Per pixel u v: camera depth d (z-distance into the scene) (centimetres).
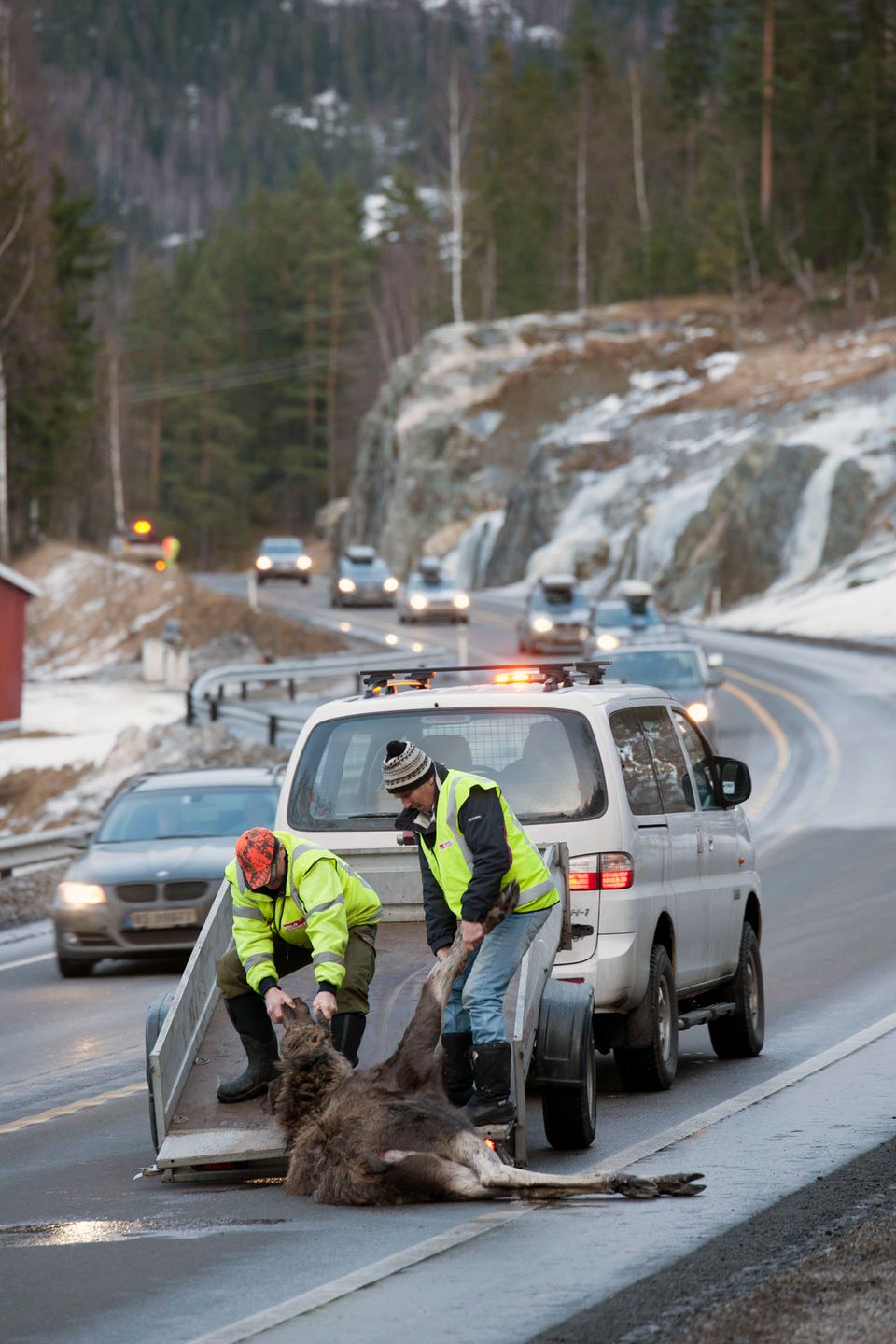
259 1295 1919
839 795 8588
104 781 9931
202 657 17712
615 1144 2739
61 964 5212
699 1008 3478
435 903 2559
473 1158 2341
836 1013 3950
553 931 2766
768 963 4694
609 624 12825
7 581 13100
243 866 2580
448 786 2503
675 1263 1959
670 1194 2298
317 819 3070
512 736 3073
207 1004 2812
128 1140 3011
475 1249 2075
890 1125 2738
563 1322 1752
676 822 3316
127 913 5084
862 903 5622
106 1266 2098
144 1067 3750
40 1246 2233
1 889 6650
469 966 2612
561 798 3027
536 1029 2669
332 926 2542
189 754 9888
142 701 14438
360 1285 1934
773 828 7700
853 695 12794
